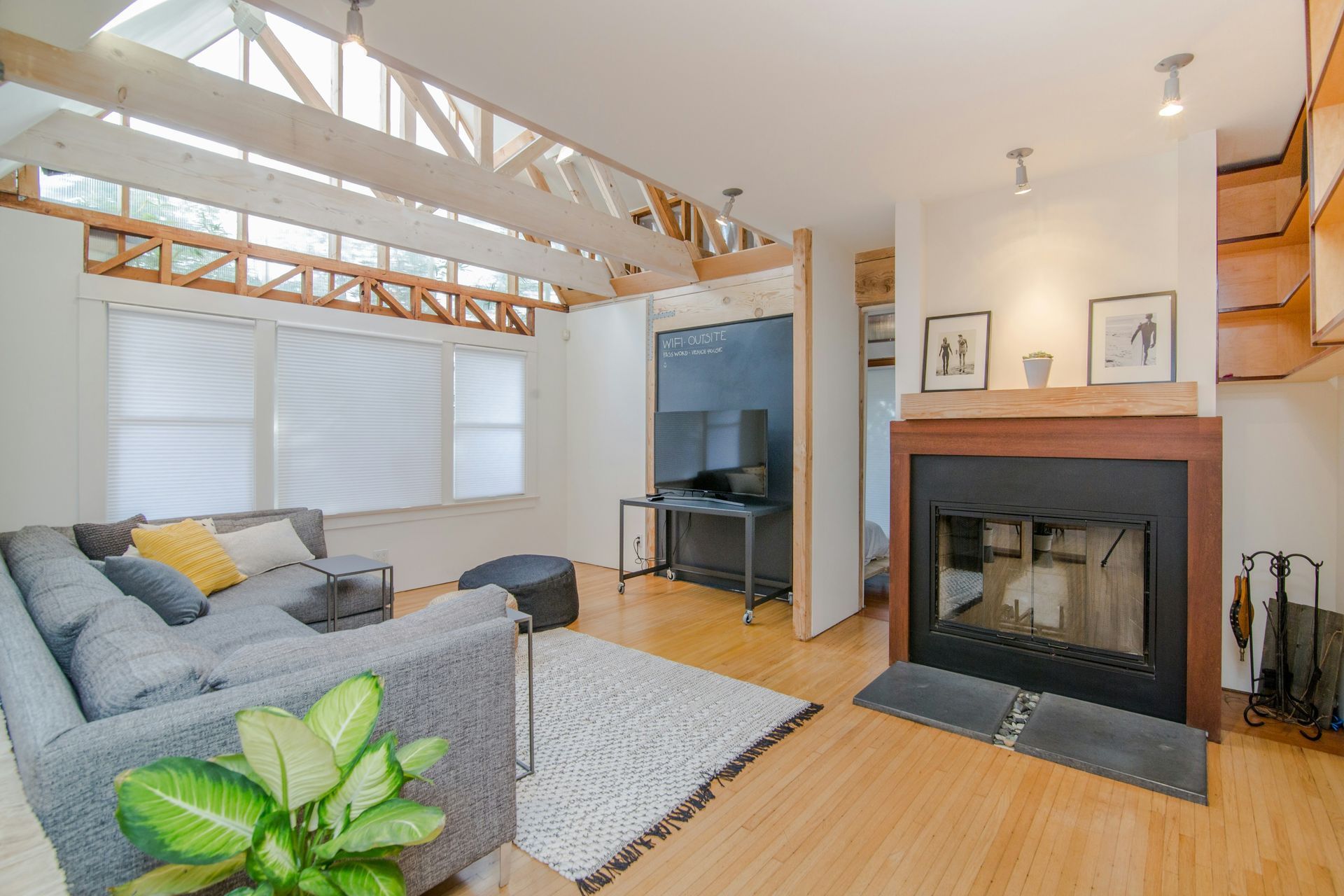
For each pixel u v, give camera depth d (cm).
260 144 279
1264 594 306
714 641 399
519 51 211
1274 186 301
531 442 620
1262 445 307
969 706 294
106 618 174
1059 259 316
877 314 485
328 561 363
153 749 120
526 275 512
